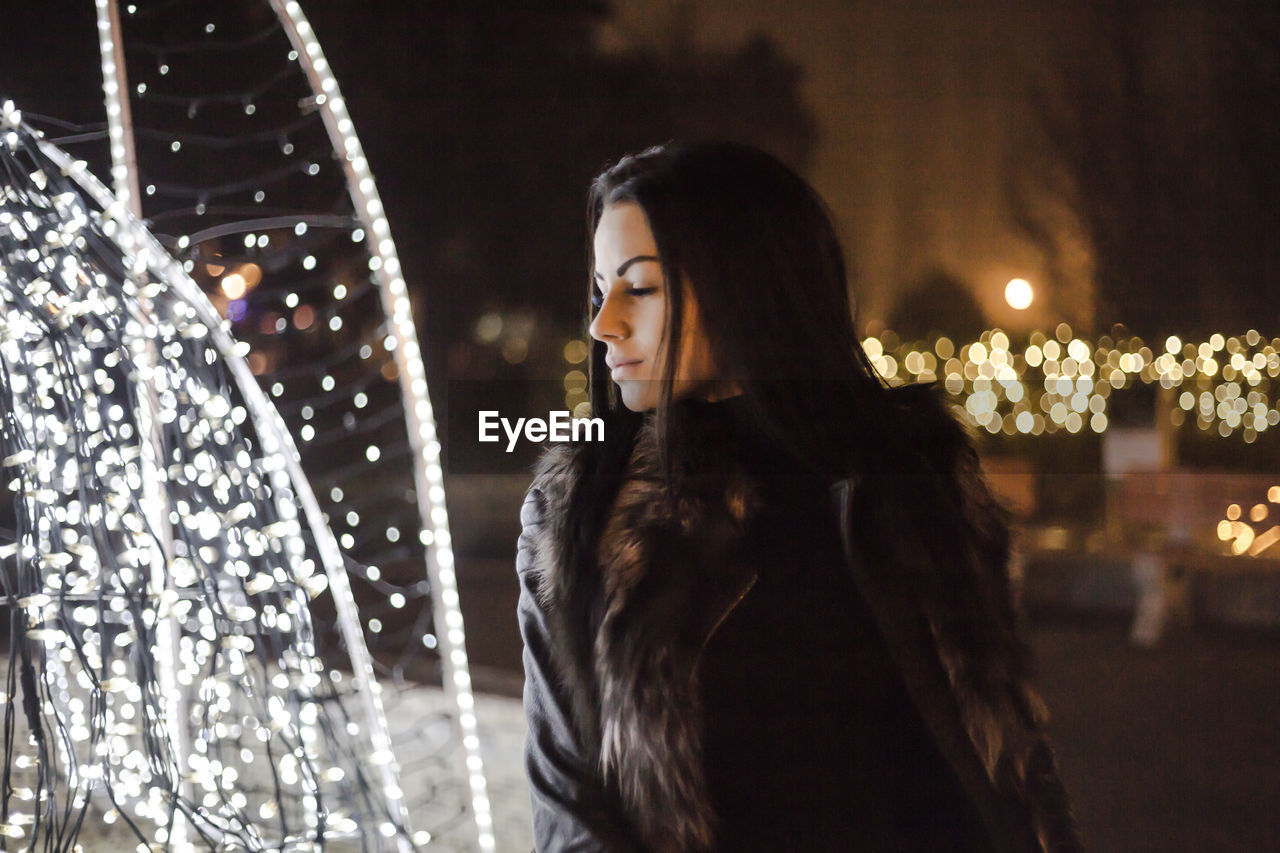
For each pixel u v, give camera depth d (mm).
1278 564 9781
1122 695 7312
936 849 1260
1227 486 11195
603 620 1266
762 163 1385
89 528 1660
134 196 2543
